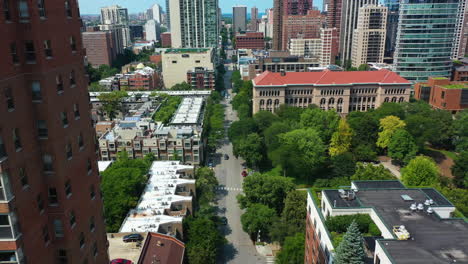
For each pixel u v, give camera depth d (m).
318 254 74.06
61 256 46.72
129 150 158.62
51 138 41.69
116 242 90.44
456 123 181.88
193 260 93.88
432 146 189.50
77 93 47.50
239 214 131.12
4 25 35.62
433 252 52.81
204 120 198.75
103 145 157.88
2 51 35.31
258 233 112.94
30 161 40.38
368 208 69.06
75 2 46.78
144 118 193.00
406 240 55.84
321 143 156.25
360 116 190.88
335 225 66.19
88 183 51.50
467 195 101.81
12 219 37.56
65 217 44.84
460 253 52.78
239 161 179.88
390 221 63.19
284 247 95.75
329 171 159.38
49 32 40.25
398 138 162.25
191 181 124.25
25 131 39.38
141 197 113.19
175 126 180.00
